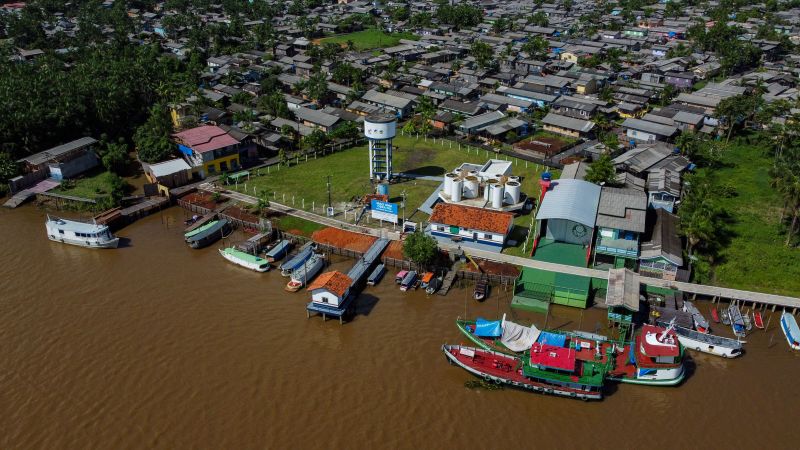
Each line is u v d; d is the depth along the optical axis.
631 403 63.25
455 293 82.75
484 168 115.62
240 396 64.00
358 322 76.62
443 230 94.69
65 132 131.38
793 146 125.69
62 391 64.56
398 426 60.16
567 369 62.59
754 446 57.62
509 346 69.44
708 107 157.75
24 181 115.44
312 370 67.94
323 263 89.44
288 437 58.69
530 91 170.50
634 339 72.00
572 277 83.06
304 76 197.00
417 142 143.12
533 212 104.06
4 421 60.59
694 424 60.38
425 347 71.88
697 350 70.81
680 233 86.88
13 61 178.25
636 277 78.00
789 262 85.81
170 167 117.88
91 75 153.25
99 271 88.38
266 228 98.94
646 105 165.75
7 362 68.75
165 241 98.06
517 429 59.94
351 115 152.62
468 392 64.81
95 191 115.12
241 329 75.06
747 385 65.50
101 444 57.94
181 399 63.50
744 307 78.44
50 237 97.44
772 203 106.75
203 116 147.62
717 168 123.88
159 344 72.06
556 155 132.62
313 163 129.62
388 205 98.44
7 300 80.69
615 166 116.88
